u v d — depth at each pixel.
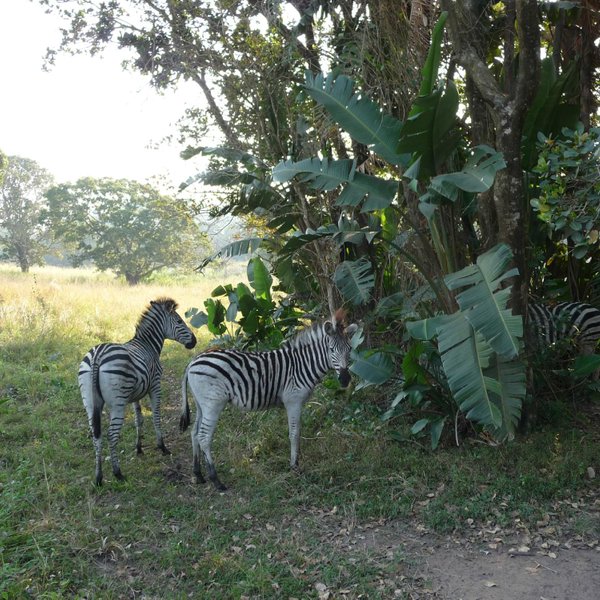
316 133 9.11
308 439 7.25
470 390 5.45
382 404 8.14
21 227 44.03
